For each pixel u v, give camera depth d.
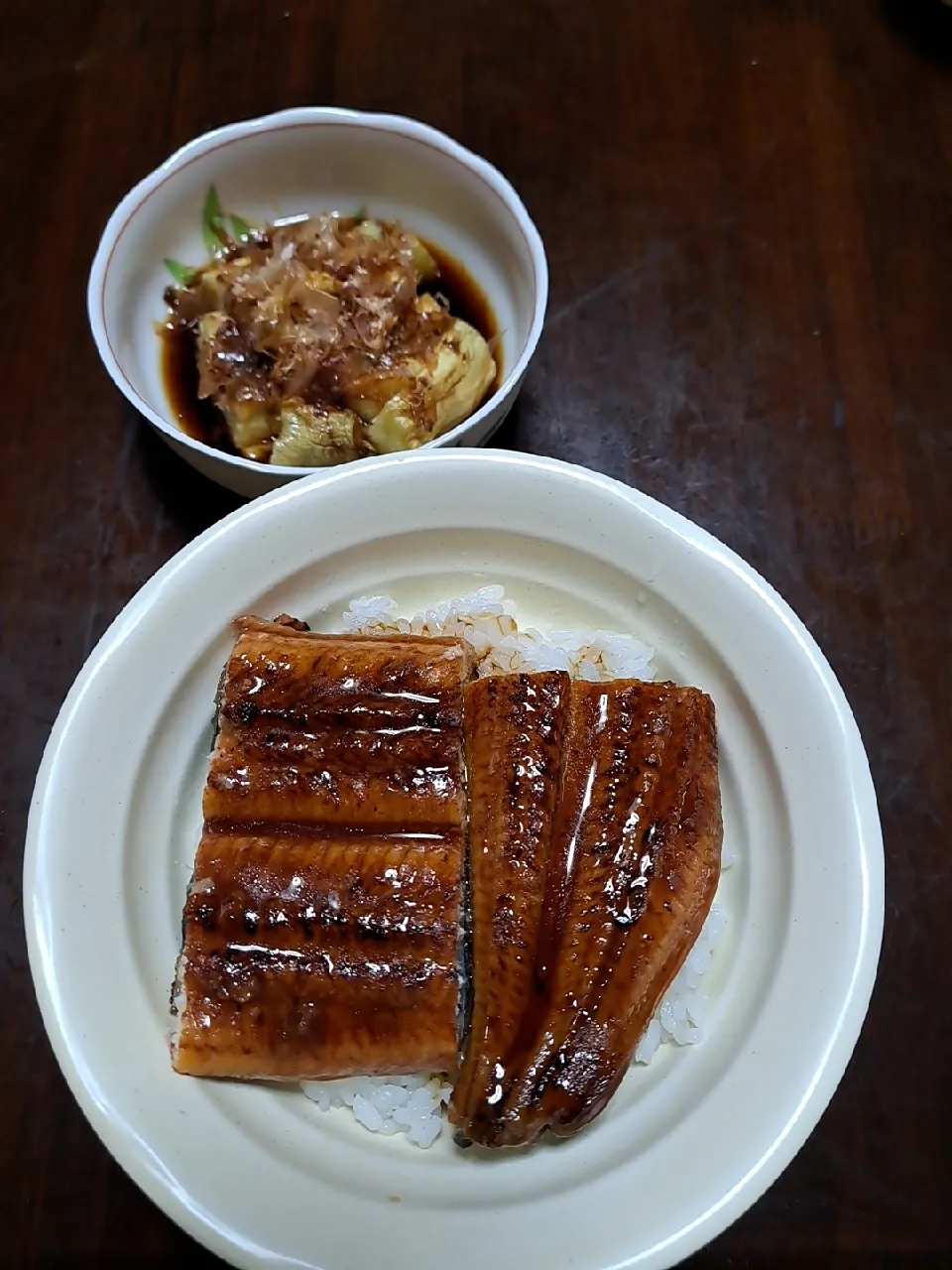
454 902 0.26
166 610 0.30
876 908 0.27
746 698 0.30
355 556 0.32
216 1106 0.26
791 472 0.38
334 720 0.27
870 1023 0.31
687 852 0.27
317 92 0.43
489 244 0.37
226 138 0.35
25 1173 0.28
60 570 0.35
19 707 0.33
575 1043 0.25
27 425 0.37
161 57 0.43
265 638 0.29
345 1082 0.28
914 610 0.36
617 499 0.31
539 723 0.28
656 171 0.43
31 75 0.43
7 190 0.41
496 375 0.35
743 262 0.41
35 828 0.27
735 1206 0.25
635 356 0.39
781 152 0.43
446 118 0.43
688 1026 0.28
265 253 0.36
